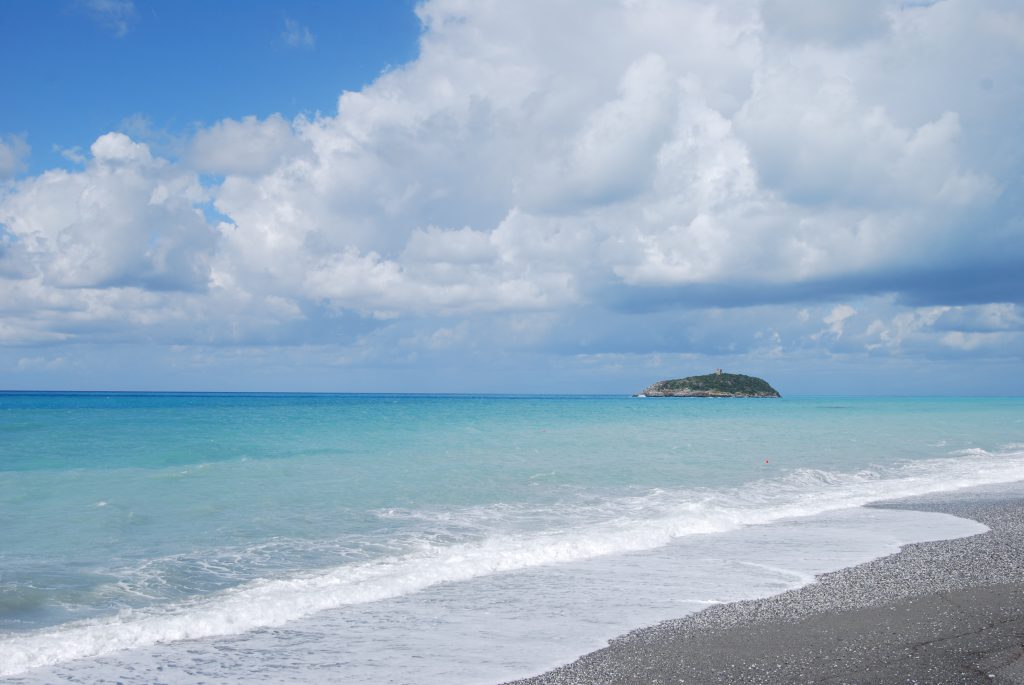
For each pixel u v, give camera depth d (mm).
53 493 19797
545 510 18516
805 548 14547
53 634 9078
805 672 7602
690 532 16359
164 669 8039
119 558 13188
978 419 70250
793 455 33219
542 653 8461
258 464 26625
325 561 13172
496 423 55875
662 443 38062
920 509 19625
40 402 117062
